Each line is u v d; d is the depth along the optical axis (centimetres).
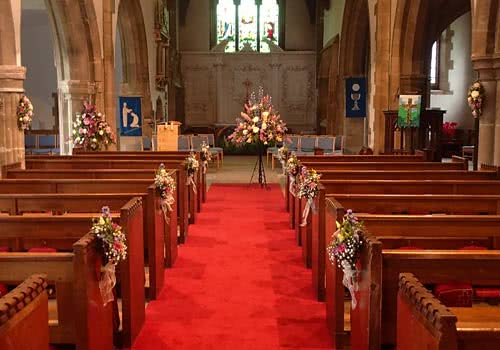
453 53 2020
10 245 495
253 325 484
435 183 630
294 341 452
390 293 353
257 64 2292
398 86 1233
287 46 2344
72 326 356
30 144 1658
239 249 735
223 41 2306
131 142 1530
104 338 387
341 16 1830
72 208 541
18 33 843
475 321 311
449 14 1546
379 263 348
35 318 270
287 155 1002
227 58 2288
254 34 2331
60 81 1229
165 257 646
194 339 454
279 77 2295
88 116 1143
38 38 1745
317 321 493
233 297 552
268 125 1252
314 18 2336
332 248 395
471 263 345
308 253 646
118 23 1670
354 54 1758
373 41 1368
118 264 443
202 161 1071
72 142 1216
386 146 1169
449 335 217
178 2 2298
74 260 341
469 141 1975
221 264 665
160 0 1908
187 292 566
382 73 1261
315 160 970
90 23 1212
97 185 638
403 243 463
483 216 445
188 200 869
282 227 868
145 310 512
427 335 234
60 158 954
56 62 1229
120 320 459
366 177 732
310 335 463
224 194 1184
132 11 1636
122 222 429
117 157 987
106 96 1303
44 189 639
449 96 2039
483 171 729
